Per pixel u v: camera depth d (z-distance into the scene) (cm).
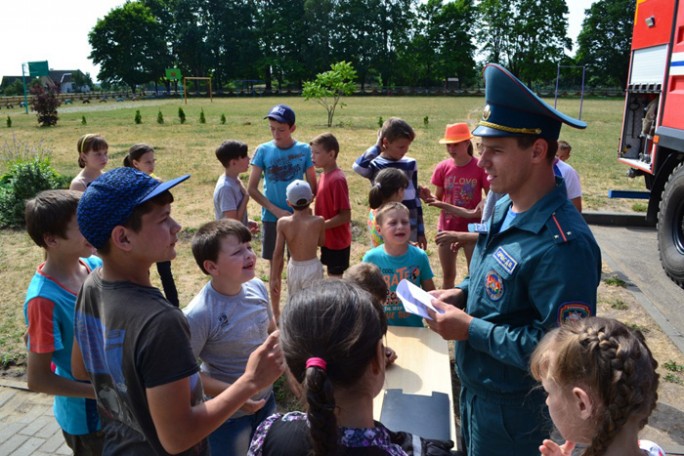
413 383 264
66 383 217
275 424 126
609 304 555
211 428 158
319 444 105
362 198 1025
